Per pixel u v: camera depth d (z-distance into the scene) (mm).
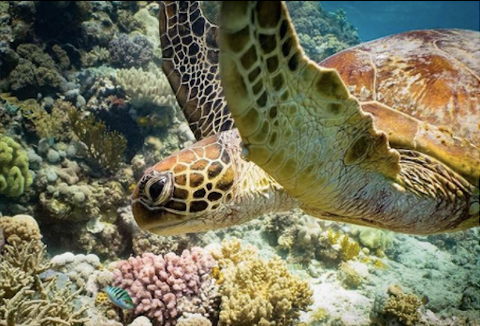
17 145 1045
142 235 1023
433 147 467
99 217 1087
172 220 479
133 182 1233
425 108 487
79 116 1341
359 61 545
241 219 530
